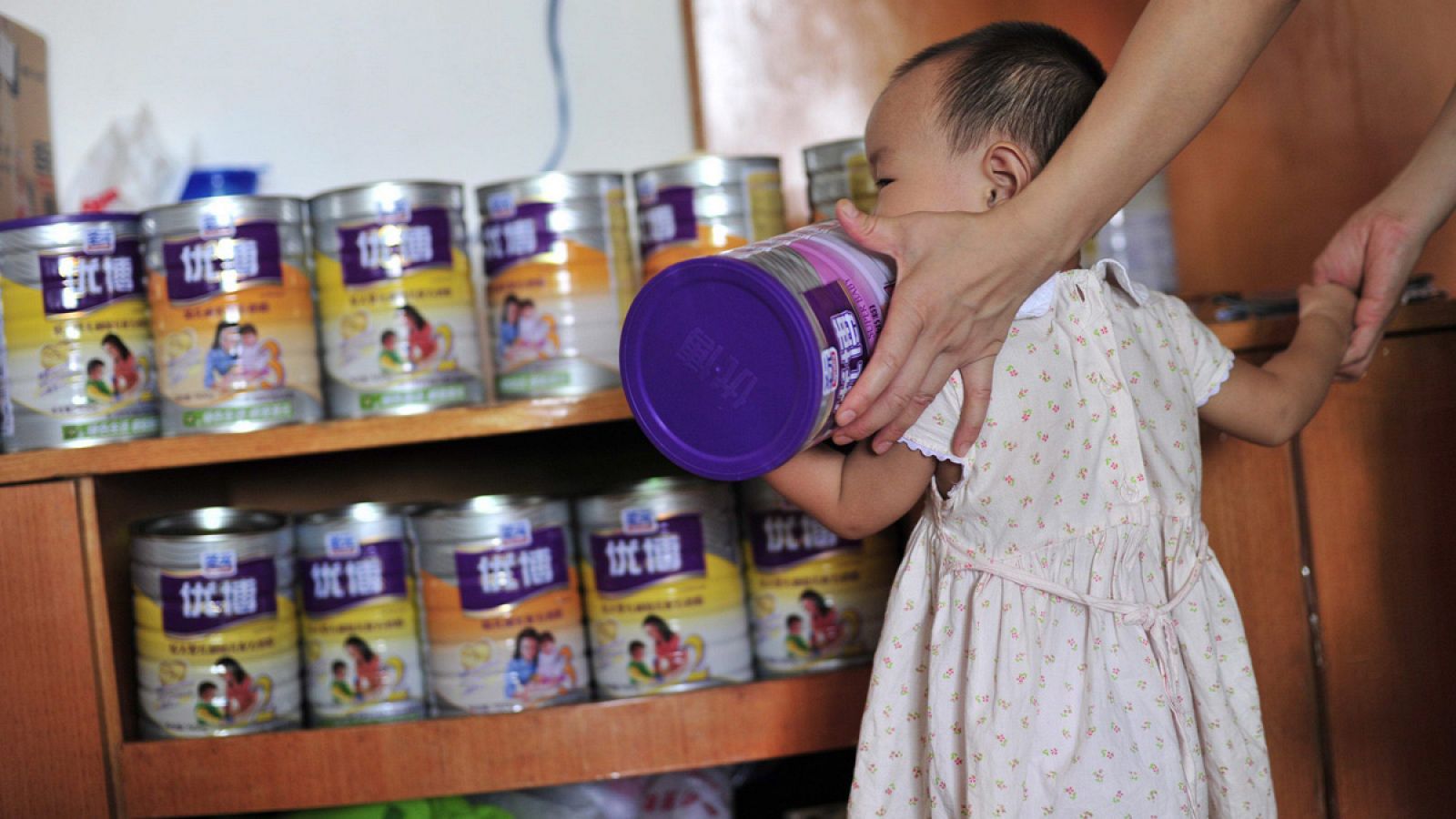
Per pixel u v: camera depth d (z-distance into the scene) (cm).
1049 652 87
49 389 118
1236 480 118
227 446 117
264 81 152
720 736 118
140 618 121
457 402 122
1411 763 119
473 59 154
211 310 118
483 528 119
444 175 153
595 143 154
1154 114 75
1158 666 89
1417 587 118
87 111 150
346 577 122
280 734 117
